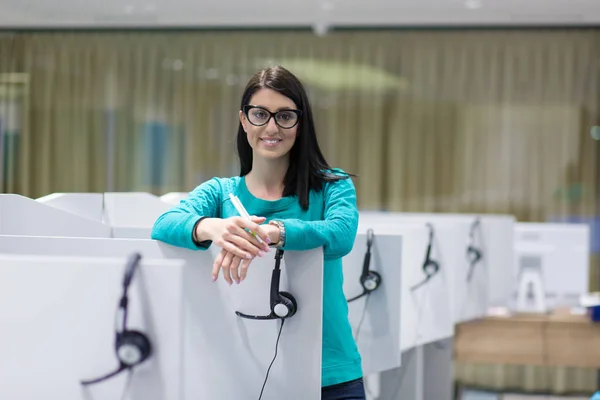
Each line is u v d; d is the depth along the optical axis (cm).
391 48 587
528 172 574
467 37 578
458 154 581
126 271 119
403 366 303
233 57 600
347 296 217
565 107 568
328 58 593
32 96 612
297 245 144
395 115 588
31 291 123
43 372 123
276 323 153
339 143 593
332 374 156
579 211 569
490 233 376
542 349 346
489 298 376
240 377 155
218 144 603
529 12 541
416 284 265
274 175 160
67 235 217
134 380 121
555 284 394
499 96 575
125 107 609
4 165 613
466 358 348
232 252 141
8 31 611
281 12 555
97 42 608
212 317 155
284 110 154
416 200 586
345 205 155
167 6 547
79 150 613
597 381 539
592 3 516
